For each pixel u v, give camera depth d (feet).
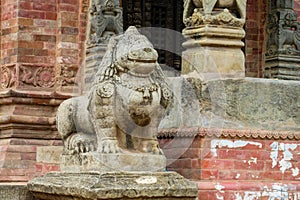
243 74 47.91
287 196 45.88
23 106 65.21
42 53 66.95
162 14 80.18
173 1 80.48
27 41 66.64
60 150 62.59
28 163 63.36
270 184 45.73
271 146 46.60
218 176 45.32
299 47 70.95
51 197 42.80
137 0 79.56
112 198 39.29
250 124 46.37
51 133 65.21
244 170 45.91
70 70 66.80
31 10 66.95
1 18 68.33
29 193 44.88
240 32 47.96
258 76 77.87
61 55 66.74
